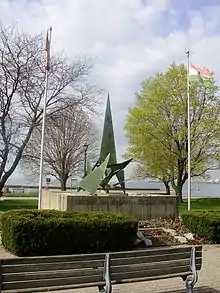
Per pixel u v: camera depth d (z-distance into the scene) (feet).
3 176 86.02
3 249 35.94
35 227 33.22
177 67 109.09
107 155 56.65
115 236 36.22
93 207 48.57
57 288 17.30
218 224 42.80
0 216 40.57
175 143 108.78
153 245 39.91
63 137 126.72
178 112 107.04
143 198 51.11
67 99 89.20
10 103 84.33
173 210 52.70
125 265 19.33
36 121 86.07
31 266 16.85
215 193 196.24
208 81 73.82
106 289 18.38
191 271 21.56
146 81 112.16
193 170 110.32
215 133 106.73
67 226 34.27
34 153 99.45
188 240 42.42
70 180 147.13
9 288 16.31
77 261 18.01
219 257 35.73
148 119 108.47
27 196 149.89
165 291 22.93
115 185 58.49
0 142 84.79
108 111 61.82
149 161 110.11
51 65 86.43
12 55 83.76
